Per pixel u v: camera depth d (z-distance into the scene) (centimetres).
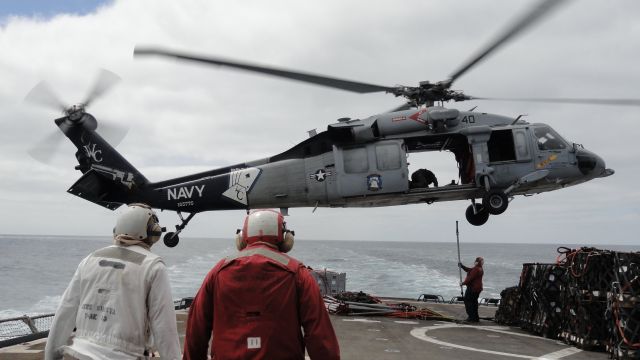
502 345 945
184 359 321
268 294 296
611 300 870
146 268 340
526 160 1448
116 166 1548
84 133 1562
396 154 1414
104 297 336
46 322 983
